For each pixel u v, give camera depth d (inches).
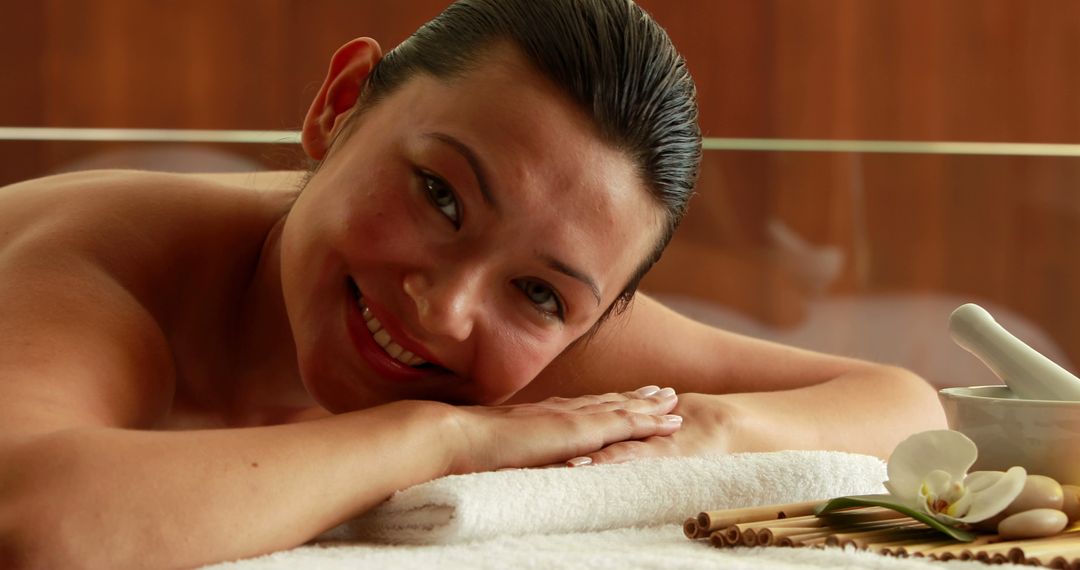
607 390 52.2
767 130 97.6
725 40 97.3
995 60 97.6
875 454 47.6
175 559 26.5
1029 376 35.8
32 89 92.9
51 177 46.6
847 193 79.4
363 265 35.9
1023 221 80.8
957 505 30.0
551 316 37.4
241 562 26.9
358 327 37.2
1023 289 80.7
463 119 34.6
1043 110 97.6
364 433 31.4
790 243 79.0
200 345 43.0
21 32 92.7
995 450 34.4
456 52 35.9
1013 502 30.6
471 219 34.6
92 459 26.8
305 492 28.9
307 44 94.3
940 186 80.4
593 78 34.2
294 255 37.9
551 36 34.5
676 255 78.2
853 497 30.8
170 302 41.2
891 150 80.0
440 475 33.6
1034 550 27.5
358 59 41.7
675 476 33.8
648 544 30.5
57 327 32.9
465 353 36.9
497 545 29.2
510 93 34.3
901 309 80.4
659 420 40.3
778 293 78.9
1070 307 80.7
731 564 26.2
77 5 93.0
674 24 97.2
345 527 32.1
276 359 44.3
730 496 34.4
